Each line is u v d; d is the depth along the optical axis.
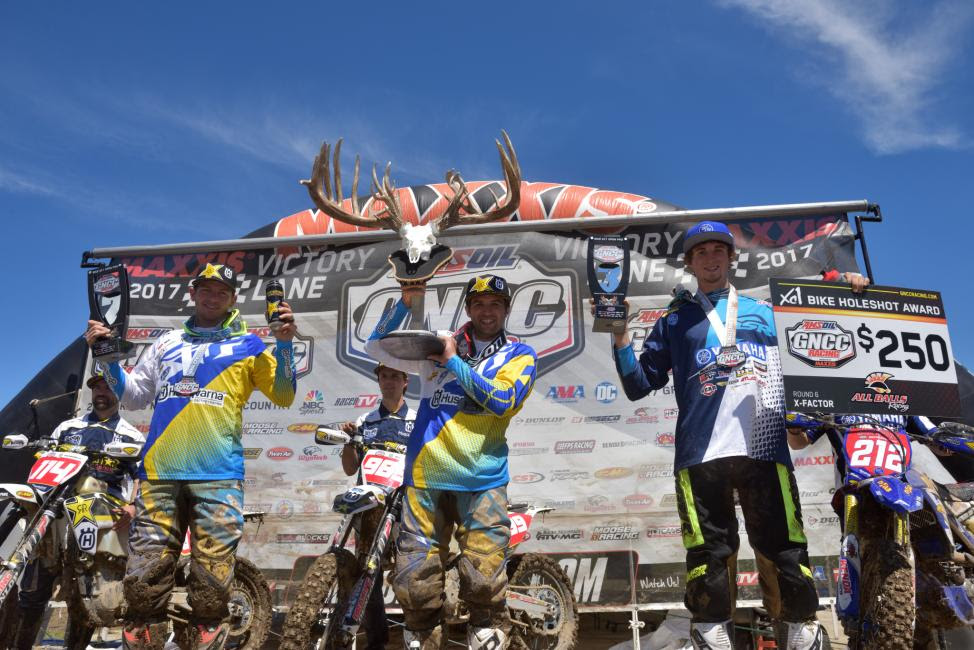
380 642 3.99
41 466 3.87
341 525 3.46
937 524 2.84
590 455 5.46
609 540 5.31
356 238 5.89
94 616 4.09
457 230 5.73
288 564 5.54
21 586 4.00
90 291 3.67
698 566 2.89
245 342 3.61
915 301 3.26
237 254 6.12
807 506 5.24
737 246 5.55
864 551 2.86
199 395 3.43
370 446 4.25
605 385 5.54
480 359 3.18
